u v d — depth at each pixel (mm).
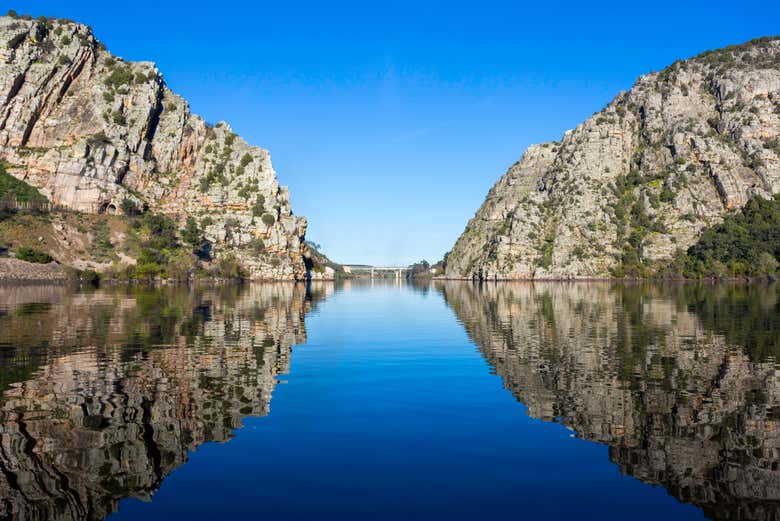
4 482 13773
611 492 13594
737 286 151750
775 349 34750
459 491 13570
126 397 21891
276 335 43688
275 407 21062
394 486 13820
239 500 12938
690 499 13172
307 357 33219
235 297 97250
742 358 31562
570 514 12406
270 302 86062
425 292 147500
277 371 28266
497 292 135875
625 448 16625
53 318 50781
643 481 14242
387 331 47812
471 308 77625
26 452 15773
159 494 13211
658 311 65438
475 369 29234
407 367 29953
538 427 18672
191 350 33844
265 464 15180
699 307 70750
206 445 16625
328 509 12539
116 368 27531
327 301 95562
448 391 24016
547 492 13555
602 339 40438
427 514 12320
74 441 16734
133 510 12352
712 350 34562
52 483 13766
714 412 20344
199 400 21750
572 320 55812
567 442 17172
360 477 14359
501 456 15930
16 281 145375
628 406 21281
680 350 34656
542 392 23734
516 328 49281
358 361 31859
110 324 46688
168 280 173000
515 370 28750
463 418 19766
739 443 17047
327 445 16781
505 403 21859
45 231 179500
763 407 20969
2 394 22000
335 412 20438
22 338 37469
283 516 12172
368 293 141125
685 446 16844
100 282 158000
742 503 12969
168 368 27922
